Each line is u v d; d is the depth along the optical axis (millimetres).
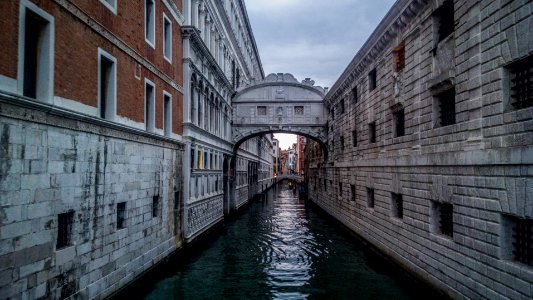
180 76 16609
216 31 24078
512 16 7680
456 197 9773
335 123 27203
